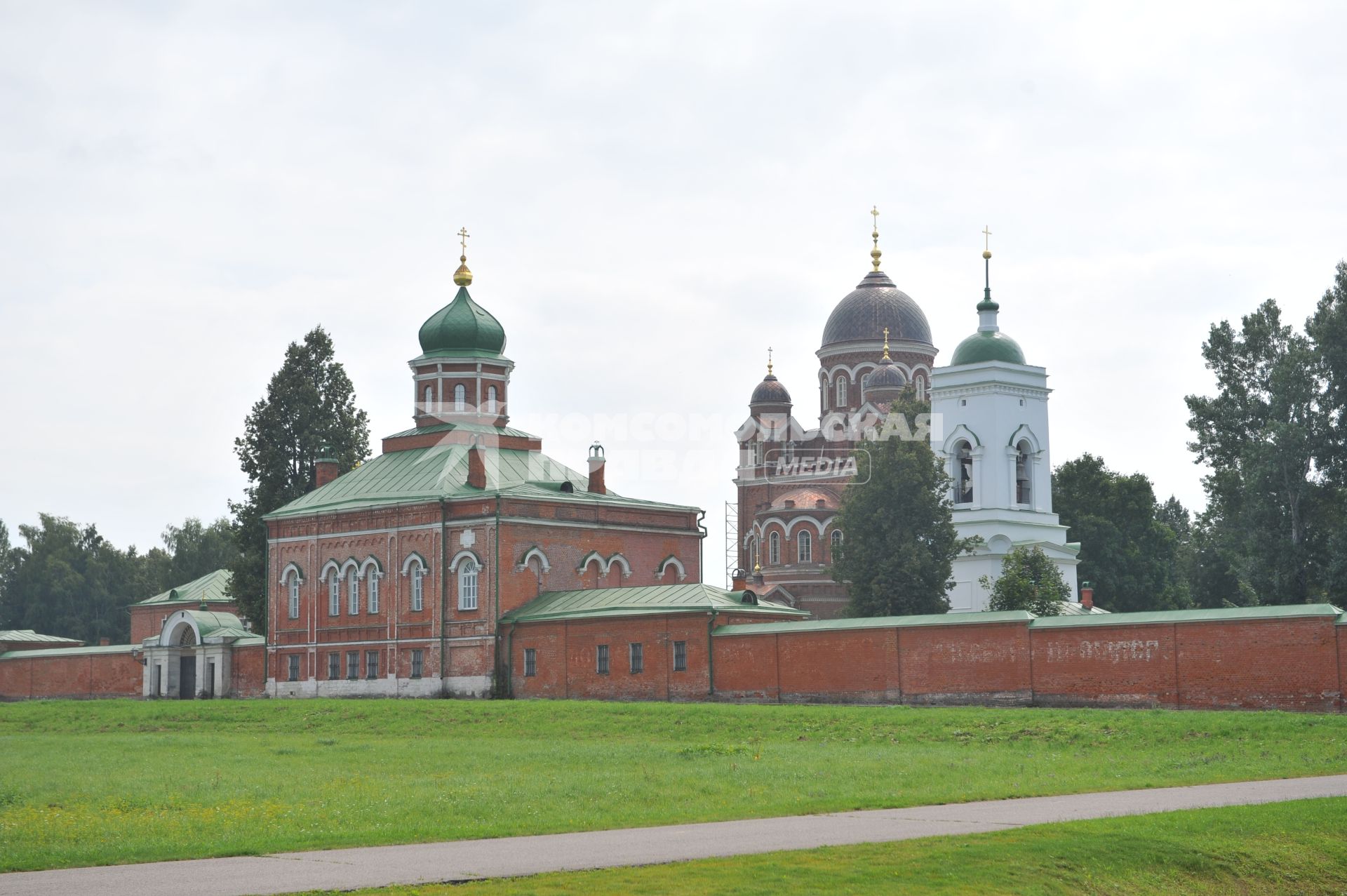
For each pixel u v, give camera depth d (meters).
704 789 39.56
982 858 28.06
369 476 94.88
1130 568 120.69
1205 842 30.34
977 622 65.00
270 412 108.75
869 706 64.50
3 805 38.75
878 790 39.06
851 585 94.56
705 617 74.50
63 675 109.75
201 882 26.14
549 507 86.75
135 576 174.88
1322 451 90.00
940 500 94.75
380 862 28.03
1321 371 90.81
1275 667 57.34
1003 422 106.94
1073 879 27.72
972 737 53.97
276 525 95.94
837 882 26.17
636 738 60.28
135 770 48.22
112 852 29.75
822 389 138.38
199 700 90.25
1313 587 93.88
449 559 86.31
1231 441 96.12
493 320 98.31
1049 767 44.53
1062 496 123.06
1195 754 47.75
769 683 71.62
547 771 45.59
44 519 175.00
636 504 91.06
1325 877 29.88
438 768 47.41
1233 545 98.19
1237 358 97.38
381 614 89.31
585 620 79.62
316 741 63.19
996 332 109.25
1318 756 45.78
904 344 135.50
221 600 132.00
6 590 171.25
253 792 40.44
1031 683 63.28
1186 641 59.47
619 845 29.84
